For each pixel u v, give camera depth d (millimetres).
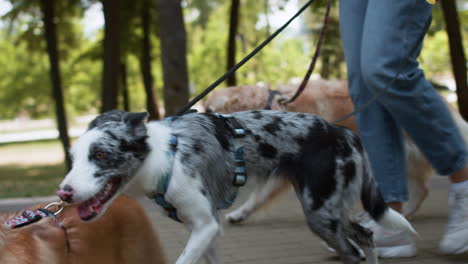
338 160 3176
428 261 4043
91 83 34531
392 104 3898
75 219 2760
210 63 37281
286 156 3162
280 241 4836
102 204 2674
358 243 3482
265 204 3865
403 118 3947
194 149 2889
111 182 2699
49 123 67000
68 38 19078
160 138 2842
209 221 2900
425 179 5488
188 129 2945
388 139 4258
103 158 2623
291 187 3465
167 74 9039
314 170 3131
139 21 18453
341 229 3209
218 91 6086
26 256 2393
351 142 3293
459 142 4012
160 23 9031
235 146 3055
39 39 17344
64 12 16906
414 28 3863
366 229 3488
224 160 3008
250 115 3189
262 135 3115
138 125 2719
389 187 4246
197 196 2848
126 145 2672
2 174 14609
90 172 2592
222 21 37469
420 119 3906
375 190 3412
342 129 3332
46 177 12953
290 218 5801
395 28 3793
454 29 12859
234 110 5875
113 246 2861
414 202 5543
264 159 3129
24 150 25047
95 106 38469
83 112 41531
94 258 2760
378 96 3922
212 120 3053
